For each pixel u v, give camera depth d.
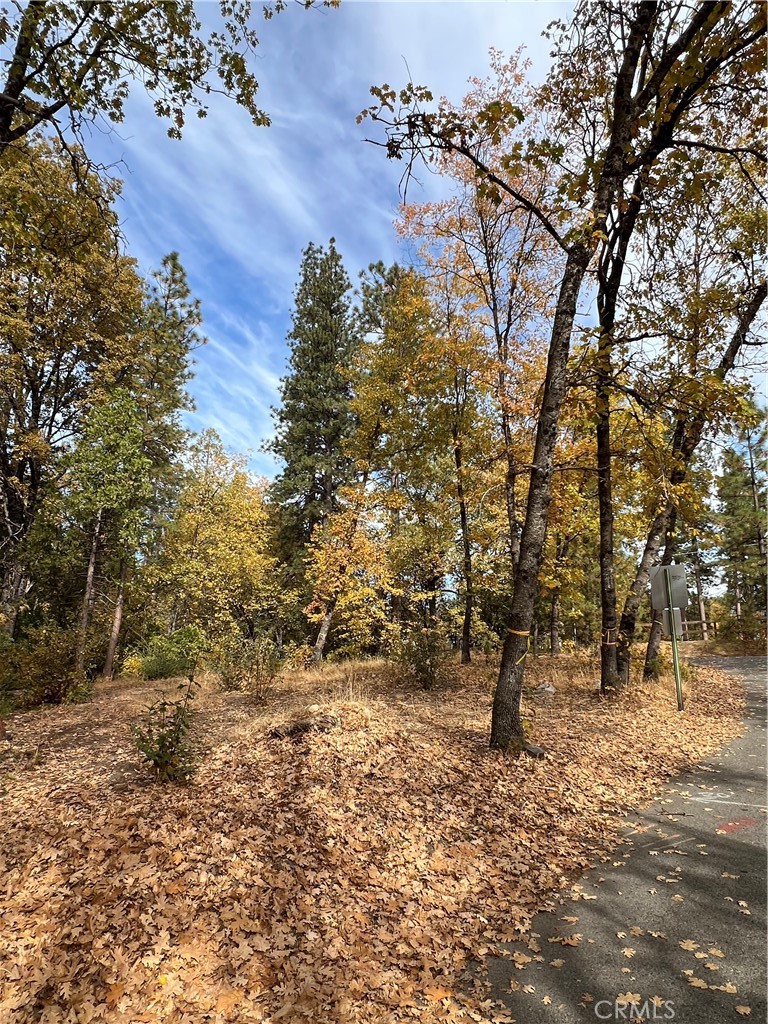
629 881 3.92
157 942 3.11
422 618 21.52
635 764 6.54
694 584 29.34
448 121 5.70
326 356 26.05
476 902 3.75
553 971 2.98
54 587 19.16
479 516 16.89
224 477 24.59
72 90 5.70
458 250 12.24
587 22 8.14
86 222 6.89
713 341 8.41
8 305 14.22
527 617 6.70
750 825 4.80
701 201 8.31
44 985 2.78
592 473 10.67
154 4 5.72
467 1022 2.63
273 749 6.36
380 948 3.24
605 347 7.16
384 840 4.48
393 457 15.60
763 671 14.12
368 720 7.33
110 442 15.21
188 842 4.20
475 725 7.73
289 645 19.28
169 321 21.84
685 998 2.68
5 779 5.95
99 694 13.28
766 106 7.05
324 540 17.80
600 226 6.86
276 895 3.63
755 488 22.36
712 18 5.93
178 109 6.60
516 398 11.65
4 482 17.89
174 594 23.75
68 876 3.74
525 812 5.11
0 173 6.20
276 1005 2.75
